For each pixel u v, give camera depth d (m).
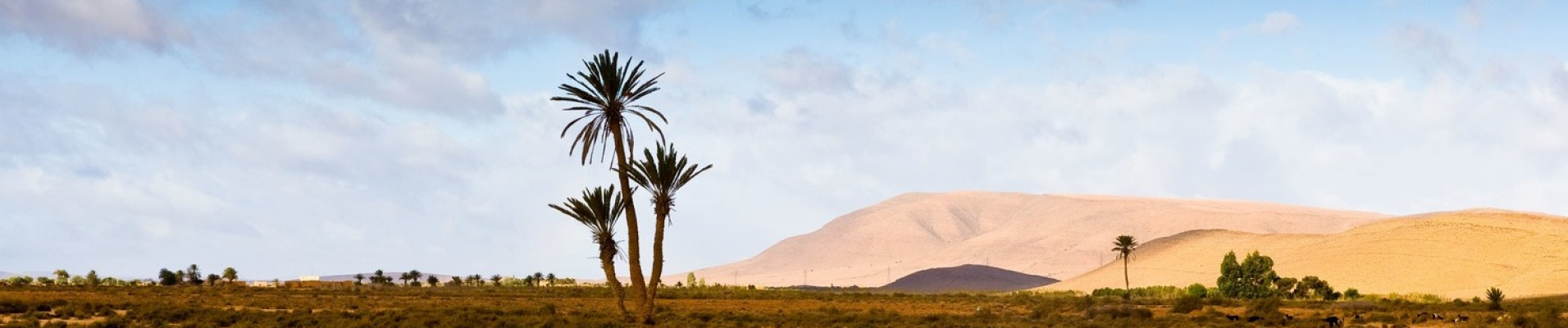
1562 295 189.62
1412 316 77.69
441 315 77.25
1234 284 182.38
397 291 159.12
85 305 82.00
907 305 116.19
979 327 69.31
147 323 69.50
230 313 78.31
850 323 73.75
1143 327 68.69
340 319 71.88
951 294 199.62
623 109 67.12
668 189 68.19
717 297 145.62
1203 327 66.94
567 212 68.31
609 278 69.69
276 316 75.94
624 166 67.69
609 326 66.25
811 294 172.00
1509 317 72.50
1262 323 68.31
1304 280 179.75
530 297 137.00
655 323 68.06
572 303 110.81
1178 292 196.62
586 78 66.50
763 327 71.06
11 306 79.19
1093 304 98.56
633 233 68.56
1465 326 67.50
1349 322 72.25
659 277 68.19
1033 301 125.62
